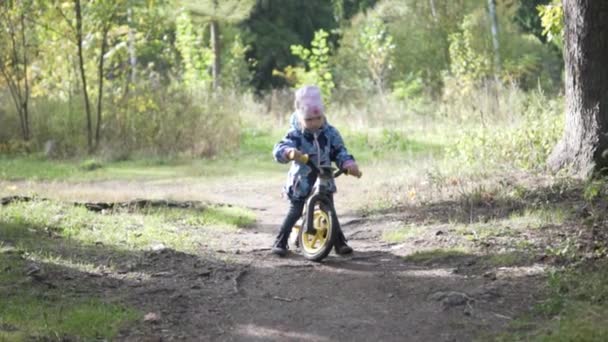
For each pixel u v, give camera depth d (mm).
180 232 9164
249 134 21969
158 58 30203
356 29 33656
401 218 10023
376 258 7980
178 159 18625
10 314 5848
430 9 32219
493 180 11273
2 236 8219
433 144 19312
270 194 13352
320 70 27516
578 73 10695
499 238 8266
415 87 28422
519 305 6223
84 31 19875
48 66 21297
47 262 7301
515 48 30438
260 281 7203
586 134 10656
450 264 7531
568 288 6383
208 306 6434
